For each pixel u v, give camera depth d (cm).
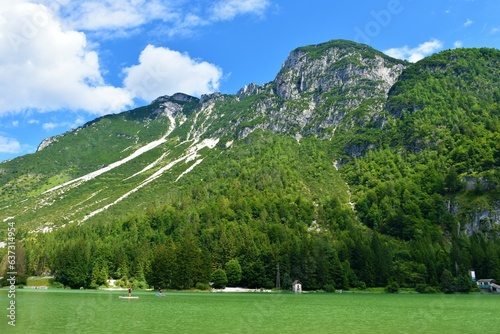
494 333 6962
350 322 8188
